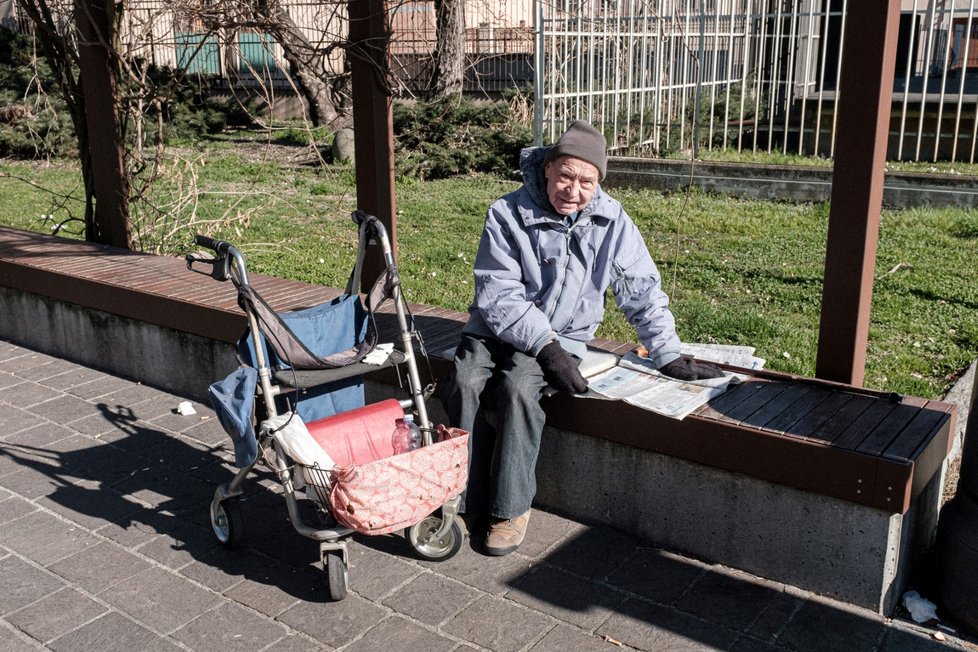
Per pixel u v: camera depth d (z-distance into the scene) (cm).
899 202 872
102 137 621
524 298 347
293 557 345
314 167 1273
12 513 379
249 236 855
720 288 636
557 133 1106
